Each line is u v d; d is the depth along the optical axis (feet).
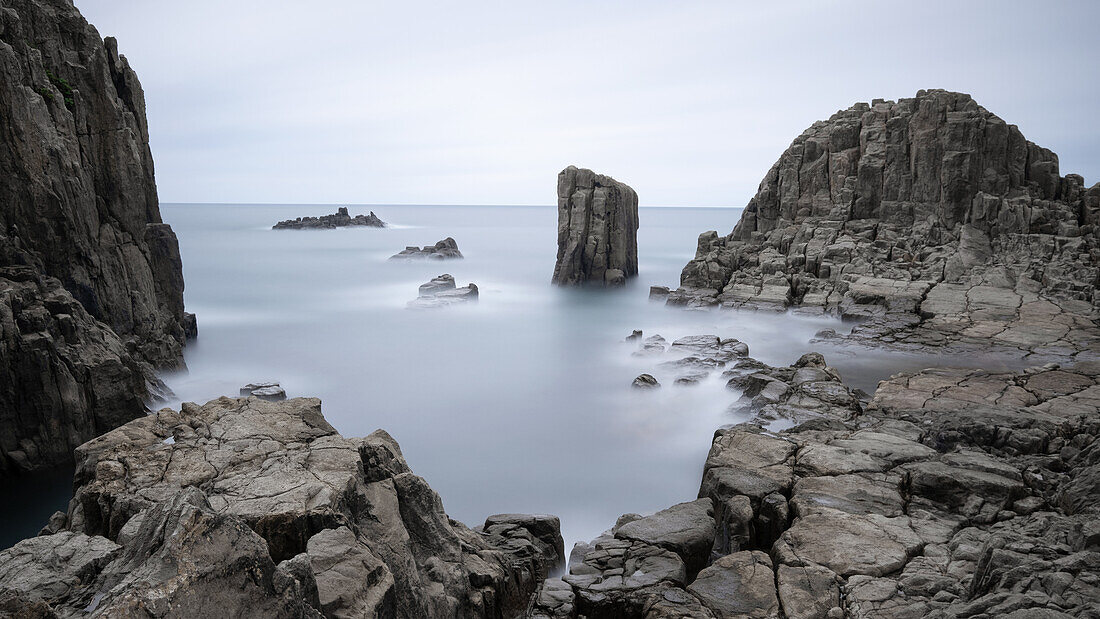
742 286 169.27
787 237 180.75
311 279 229.45
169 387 99.86
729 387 95.14
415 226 604.49
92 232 95.14
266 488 32.53
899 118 175.01
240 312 170.50
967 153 166.50
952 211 168.45
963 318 131.03
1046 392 80.43
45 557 24.94
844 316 143.64
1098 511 43.68
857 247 167.22
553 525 50.55
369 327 155.53
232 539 19.51
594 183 208.13
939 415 70.95
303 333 148.56
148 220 116.26
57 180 88.99
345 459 35.94
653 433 88.94
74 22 99.19
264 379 113.19
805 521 47.65
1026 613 28.60
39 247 87.10
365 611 25.00
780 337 136.05
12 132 84.07
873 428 67.67
